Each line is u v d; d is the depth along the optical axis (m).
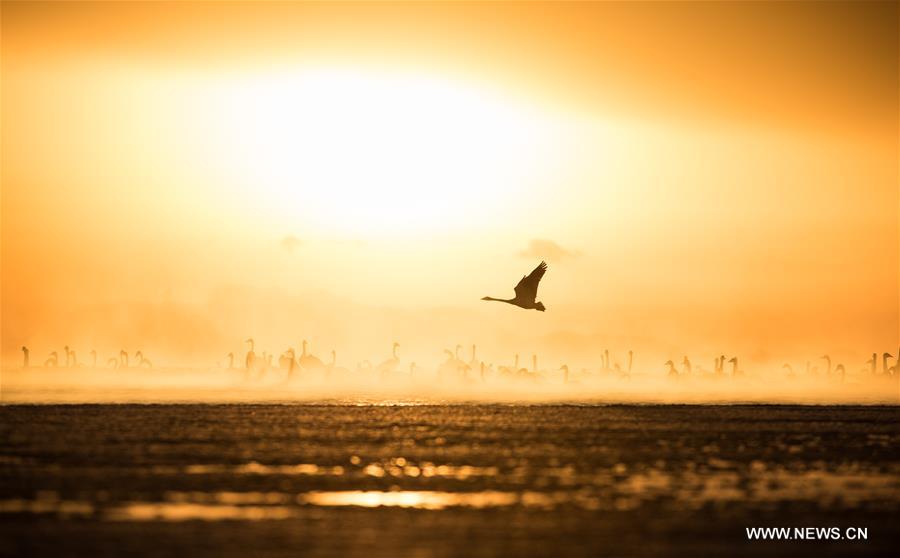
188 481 60.09
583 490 58.56
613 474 63.22
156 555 46.31
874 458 70.12
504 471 63.91
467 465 65.94
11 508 53.62
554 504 55.19
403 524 51.06
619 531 50.22
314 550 47.06
